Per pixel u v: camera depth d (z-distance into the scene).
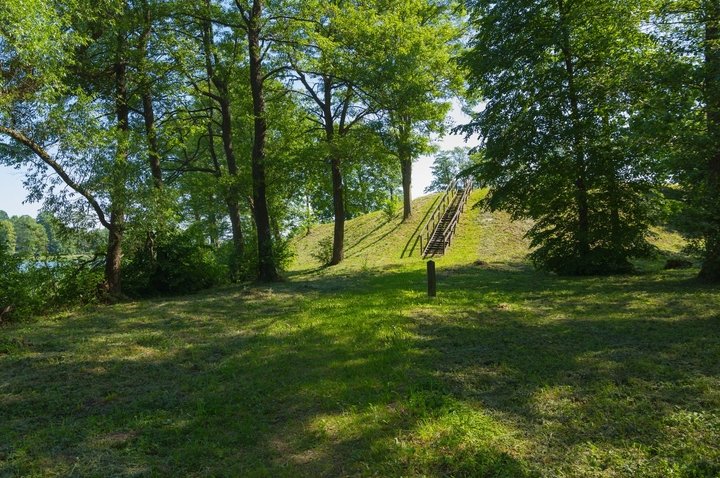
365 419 4.69
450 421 4.41
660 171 10.74
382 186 23.03
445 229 27.17
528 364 5.96
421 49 18.89
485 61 14.75
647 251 13.61
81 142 11.58
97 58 14.05
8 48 9.89
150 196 13.30
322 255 25.28
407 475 3.64
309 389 5.65
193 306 12.68
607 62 13.38
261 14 17.23
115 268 13.95
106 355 7.64
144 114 16.30
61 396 5.80
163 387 6.07
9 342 8.50
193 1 15.85
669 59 10.73
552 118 13.77
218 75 19.33
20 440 4.61
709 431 3.92
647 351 6.13
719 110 9.49
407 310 10.03
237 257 19.08
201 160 26.12
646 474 3.42
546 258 14.85
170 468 4.00
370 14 18.91
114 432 4.76
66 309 12.80
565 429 4.16
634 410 4.43
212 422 4.91
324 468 3.89
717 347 6.04
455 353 6.68
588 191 14.14
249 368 6.68
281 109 20.59
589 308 9.15
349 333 8.30
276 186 19.73
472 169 15.83
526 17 14.00
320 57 18.02
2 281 11.37
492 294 11.59
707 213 9.51
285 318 10.18
